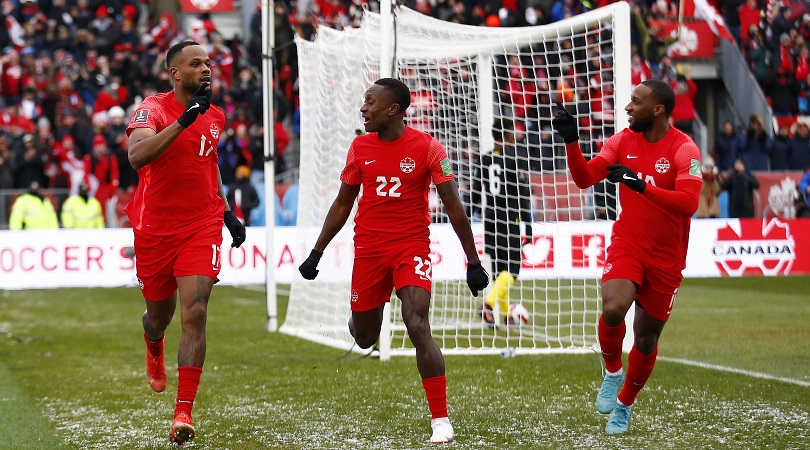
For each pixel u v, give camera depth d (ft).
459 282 106.63
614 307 55.42
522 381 75.41
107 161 171.53
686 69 224.74
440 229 119.03
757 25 225.56
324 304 102.12
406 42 97.96
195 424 61.00
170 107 57.88
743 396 68.03
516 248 111.45
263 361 86.99
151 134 55.57
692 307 128.16
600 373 79.15
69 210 165.68
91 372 82.02
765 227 177.27
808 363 83.25
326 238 58.49
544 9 215.51
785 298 139.03
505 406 65.46
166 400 69.56
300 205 109.40
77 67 194.49
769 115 220.23
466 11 216.13
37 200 164.76
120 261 166.81
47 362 87.61
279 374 79.92
